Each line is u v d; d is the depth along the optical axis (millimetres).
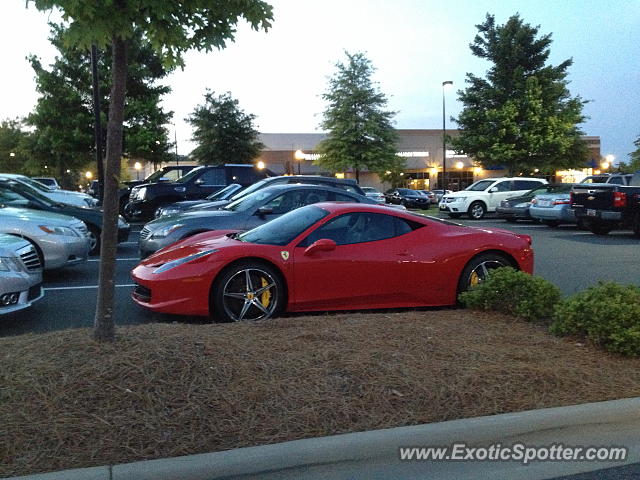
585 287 8516
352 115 39656
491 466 3291
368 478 3109
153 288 5773
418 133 61125
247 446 3207
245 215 8617
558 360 4469
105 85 23891
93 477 2869
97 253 11578
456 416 3600
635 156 37594
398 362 4223
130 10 3670
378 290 6266
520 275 5773
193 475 2982
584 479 3199
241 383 3773
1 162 63781
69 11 3584
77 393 3508
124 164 48250
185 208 12344
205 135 38969
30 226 8328
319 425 3434
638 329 4613
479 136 34375
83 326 6113
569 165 37781
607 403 3756
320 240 5984
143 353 3959
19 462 2967
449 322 5387
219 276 5836
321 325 5082
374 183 59562
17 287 5836
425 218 6781
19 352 4012
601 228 16688
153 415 3395
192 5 3930
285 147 59969
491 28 36031
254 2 4121
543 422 3574
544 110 34031
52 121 24781
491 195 24500
